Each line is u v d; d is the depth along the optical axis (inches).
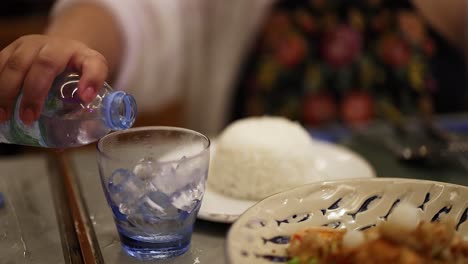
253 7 51.1
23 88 21.3
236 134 29.6
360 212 21.9
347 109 51.3
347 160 31.9
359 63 50.7
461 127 37.5
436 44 52.0
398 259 17.9
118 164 21.5
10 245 23.2
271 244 20.3
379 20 50.3
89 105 22.0
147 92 45.8
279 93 51.8
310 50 50.8
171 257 22.5
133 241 22.3
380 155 33.6
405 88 51.4
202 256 22.8
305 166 29.4
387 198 22.0
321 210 21.8
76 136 22.6
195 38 52.9
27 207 26.3
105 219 25.2
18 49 21.9
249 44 52.1
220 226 25.0
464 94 53.4
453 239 19.1
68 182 28.5
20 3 56.7
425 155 31.8
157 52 46.4
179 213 22.0
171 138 23.0
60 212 25.9
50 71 21.3
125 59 39.9
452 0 50.6
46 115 22.0
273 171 28.4
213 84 53.7
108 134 22.4
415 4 50.3
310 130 38.3
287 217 21.3
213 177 29.0
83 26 36.2
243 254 19.1
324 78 51.0
